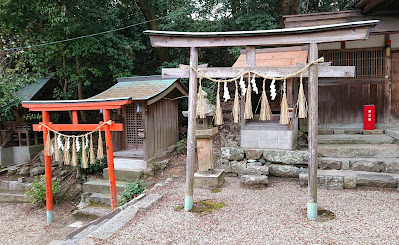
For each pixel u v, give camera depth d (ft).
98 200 22.93
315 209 12.71
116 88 29.22
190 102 14.16
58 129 19.90
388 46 23.61
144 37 41.88
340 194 16.05
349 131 23.62
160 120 28.40
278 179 19.66
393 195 15.57
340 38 12.10
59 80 36.32
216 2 40.16
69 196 25.50
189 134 14.24
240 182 19.06
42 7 27.86
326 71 12.57
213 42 13.79
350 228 11.69
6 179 29.12
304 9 44.39
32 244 18.20
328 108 25.71
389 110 24.44
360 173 17.81
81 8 31.17
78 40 30.68
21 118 33.60
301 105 12.63
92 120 41.14
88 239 11.69
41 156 31.68
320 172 18.17
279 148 20.10
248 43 13.39
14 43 31.40
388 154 19.39
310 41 12.53
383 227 11.64
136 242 11.35
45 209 24.17
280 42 12.96
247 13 35.99
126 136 28.04
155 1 41.57
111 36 31.89
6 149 32.94
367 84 24.71
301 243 10.67
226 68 13.78
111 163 18.83
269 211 13.96
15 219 22.45
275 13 38.17
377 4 21.67
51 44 30.04
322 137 22.41
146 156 25.50
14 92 29.89
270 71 13.12
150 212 14.48
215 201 15.71
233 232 11.84
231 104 36.22
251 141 20.71
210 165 18.71
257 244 10.76
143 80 30.07
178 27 37.60
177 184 20.12
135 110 27.43
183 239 11.45
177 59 38.45
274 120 21.62
